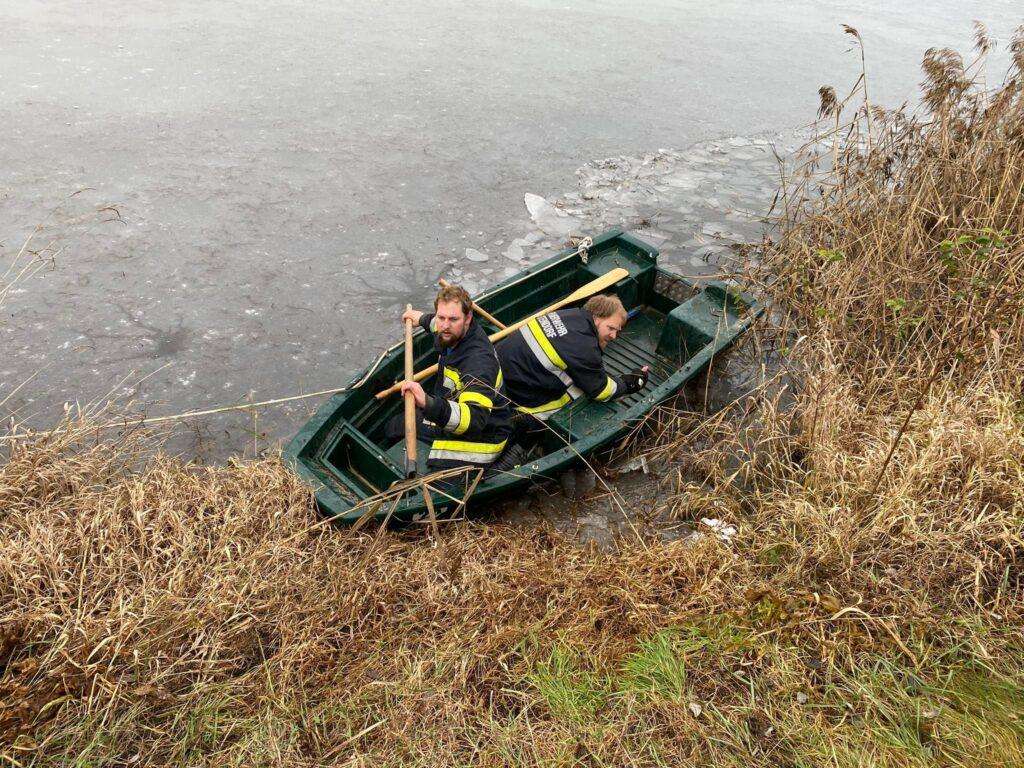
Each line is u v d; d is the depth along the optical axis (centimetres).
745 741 258
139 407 430
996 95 492
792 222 577
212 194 628
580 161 740
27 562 288
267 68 865
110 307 502
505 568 320
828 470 346
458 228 620
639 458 406
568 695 269
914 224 464
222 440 412
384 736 257
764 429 386
